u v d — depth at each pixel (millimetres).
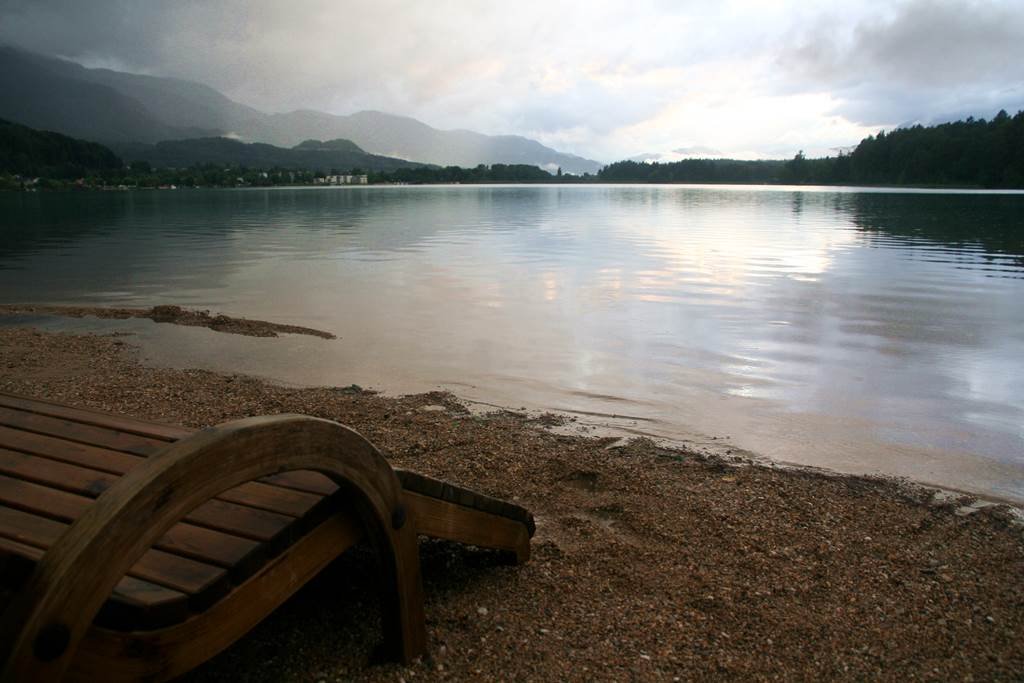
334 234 27219
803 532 3807
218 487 1683
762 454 5109
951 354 8156
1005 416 6004
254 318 10227
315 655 2533
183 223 33594
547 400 6367
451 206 55688
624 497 4242
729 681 2541
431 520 2637
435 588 3096
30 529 1958
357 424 5508
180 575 1809
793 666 2648
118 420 2906
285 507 2135
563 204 61719
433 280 14242
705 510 4066
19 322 9781
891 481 4621
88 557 1423
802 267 16875
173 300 11812
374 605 2863
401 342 8648
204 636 1794
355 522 2301
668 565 3414
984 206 55406
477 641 2711
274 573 2004
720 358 7914
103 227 30656
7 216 39156
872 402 6359
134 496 1494
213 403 6035
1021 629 2955
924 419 5918
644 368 7469
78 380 6781
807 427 5703
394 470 2414
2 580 1678
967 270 16438
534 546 3580
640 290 12984
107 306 11203
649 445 5230
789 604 3088
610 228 31422
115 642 1604
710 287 13414
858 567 3443
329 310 10875
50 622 1375
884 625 2949
